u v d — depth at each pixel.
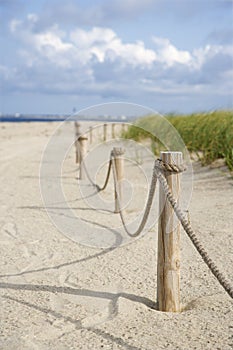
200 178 9.38
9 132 26.94
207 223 6.29
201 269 4.76
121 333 3.46
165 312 3.80
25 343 3.35
